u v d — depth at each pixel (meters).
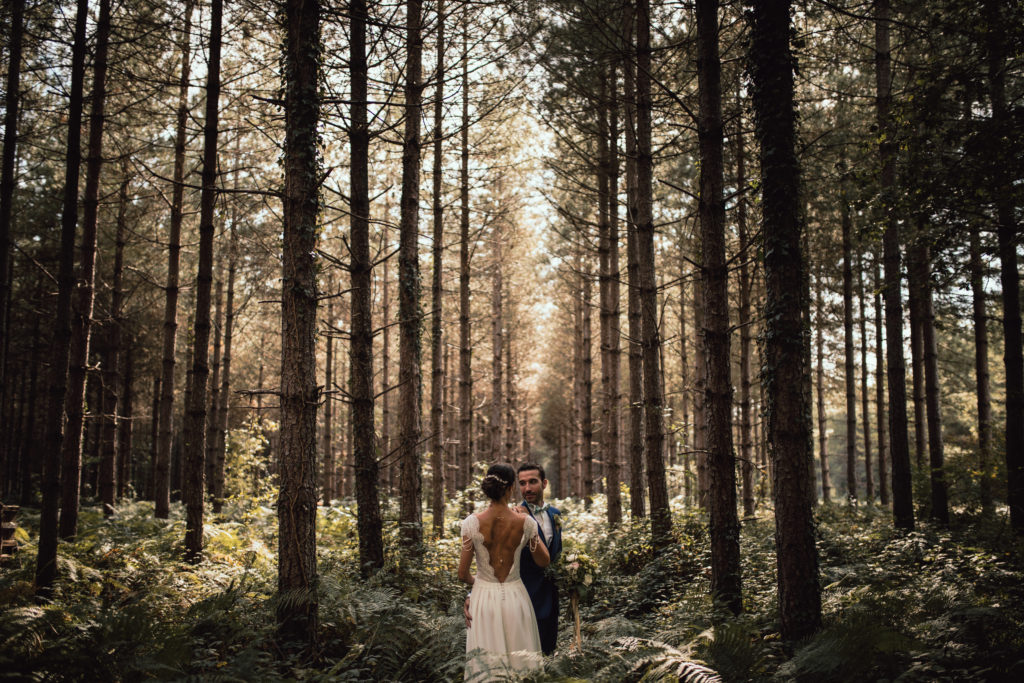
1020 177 6.94
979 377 14.61
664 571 8.95
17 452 24.73
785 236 5.59
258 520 14.11
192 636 5.55
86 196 9.34
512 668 4.19
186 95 12.65
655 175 14.70
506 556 4.62
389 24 6.64
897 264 11.85
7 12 8.20
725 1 7.24
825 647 4.50
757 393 22.45
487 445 33.78
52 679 4.42
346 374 30.55
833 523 14.69
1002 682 4.44
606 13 9.67
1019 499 10.77
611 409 14.66
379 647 5.44
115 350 17.58
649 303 10.62
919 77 7.59
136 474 31.73
